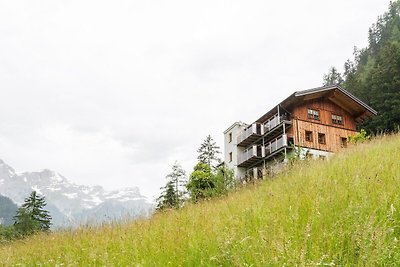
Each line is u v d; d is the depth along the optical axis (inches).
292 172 442.0
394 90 2055.9
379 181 254.4
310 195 264.1
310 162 485.7
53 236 409.7
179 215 349.4
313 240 182.1
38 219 1617.9
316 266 150.0
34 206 1648.6
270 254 164.1
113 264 222.7
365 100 2244.1
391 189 229.8
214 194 564.1
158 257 214.8
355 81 2741.1
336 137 1549.0
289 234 195.0
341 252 158.4
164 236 257.9
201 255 198.5
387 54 2488.9
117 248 268.8
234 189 561.0
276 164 572.7
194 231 252.1
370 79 2476.6
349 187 253.3
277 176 476.1
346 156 452.4
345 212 202.8
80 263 254.1
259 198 331.9
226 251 186.2
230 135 1881.2
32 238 441.7
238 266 165.3
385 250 150.2
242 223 239.9
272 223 218.4
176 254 209.8
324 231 185.2
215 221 268.7
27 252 343.3
